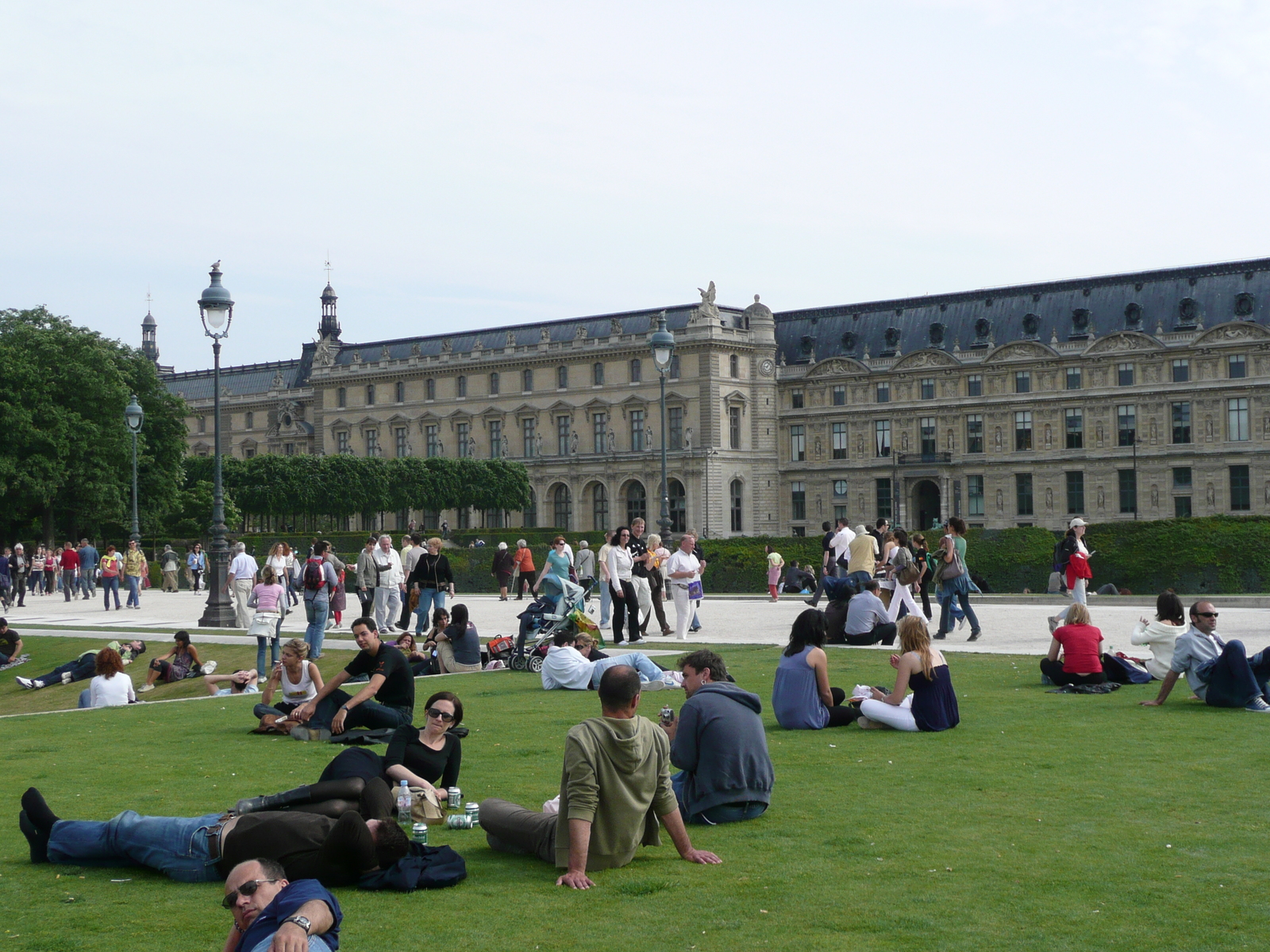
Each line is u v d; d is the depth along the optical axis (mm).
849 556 55750
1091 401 169000
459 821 17891
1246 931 12797
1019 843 16141
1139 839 16234
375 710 24859
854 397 188500
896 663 24094
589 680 31500
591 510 198250
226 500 152125
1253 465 157250
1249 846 15766
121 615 67000
